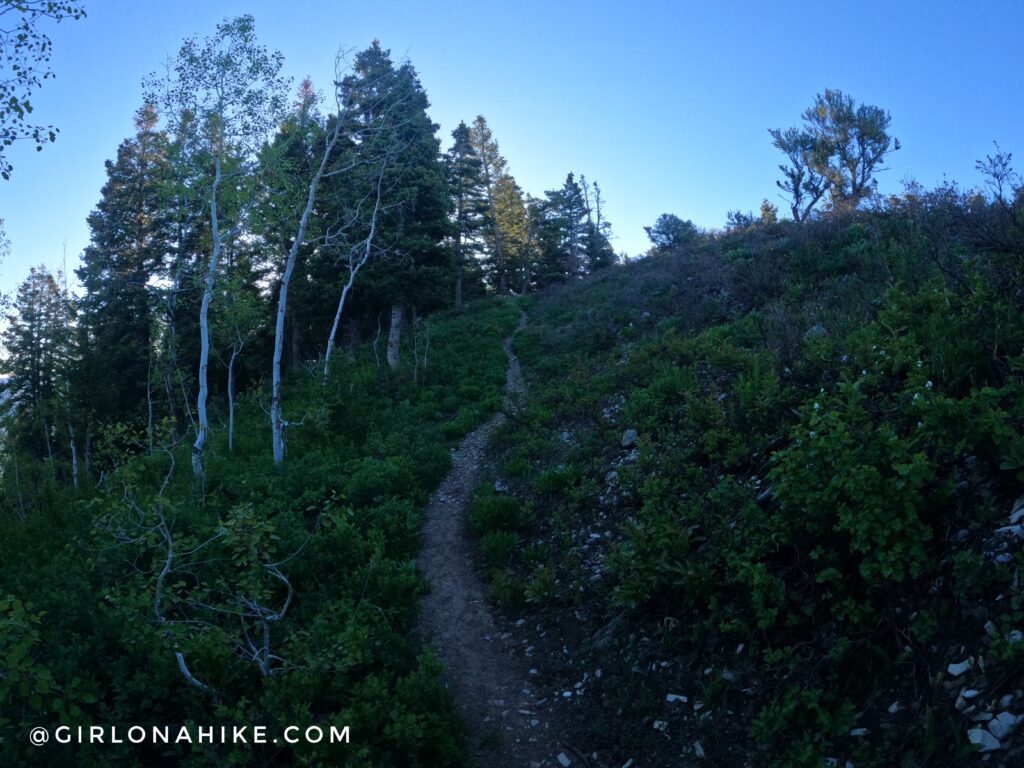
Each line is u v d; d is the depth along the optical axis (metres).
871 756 4.56
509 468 13.06
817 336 10.66
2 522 14.55
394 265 26.08
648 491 9.02
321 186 21.09
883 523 5.25
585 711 6.46
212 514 11.30
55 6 8.87
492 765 6.04
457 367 25.89
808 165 31.42
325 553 9.34
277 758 5.55
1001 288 8.07
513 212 54.50
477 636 8.20
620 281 33.34
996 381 6.67
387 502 11.62
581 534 9.61
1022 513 5.17
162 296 19.83
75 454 21.59
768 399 9.30
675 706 5.99
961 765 4.11
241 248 22.52
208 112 15.88
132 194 28.17
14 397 27.56
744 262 20.23
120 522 7.88
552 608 8.27
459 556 10.45
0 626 4.79
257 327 20.08
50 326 28.27
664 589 7.09
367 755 5.27
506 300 41.88
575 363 20.61
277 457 15.81
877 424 6.76
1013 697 4.23
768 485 7.96
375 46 26.00
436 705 6.22
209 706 5.91
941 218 13.91
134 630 6.24
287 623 7.27
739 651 6.03
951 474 5.71
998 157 10.95
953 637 4.84
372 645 6.97
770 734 5.14
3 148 8.89
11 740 5.05
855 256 16.39
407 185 25.86
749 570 6.03
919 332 8.05
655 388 13.18
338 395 18.80
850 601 5.36
